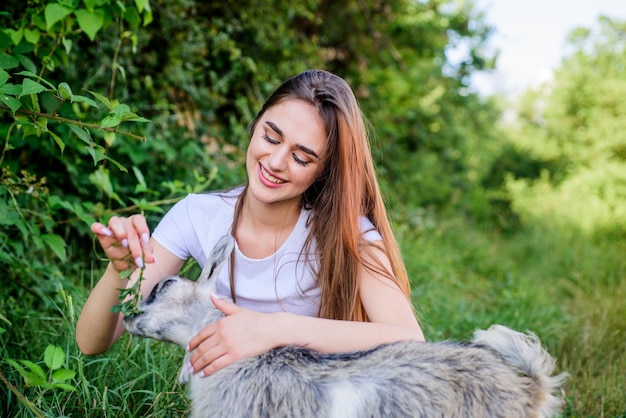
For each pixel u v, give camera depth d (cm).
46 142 369
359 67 811
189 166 479
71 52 423
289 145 240
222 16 608
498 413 206
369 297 253
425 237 751
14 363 199
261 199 245
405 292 269
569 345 454
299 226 260
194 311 230
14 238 368
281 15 649
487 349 219
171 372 302
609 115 1318
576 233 977
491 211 1159
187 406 277
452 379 205
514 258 846
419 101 974
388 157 830
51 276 343
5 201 321
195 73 556
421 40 859
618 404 360
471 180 1315
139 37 481
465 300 542
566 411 353
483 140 1405
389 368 206
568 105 1449
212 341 216
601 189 1181
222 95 609
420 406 200
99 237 233
